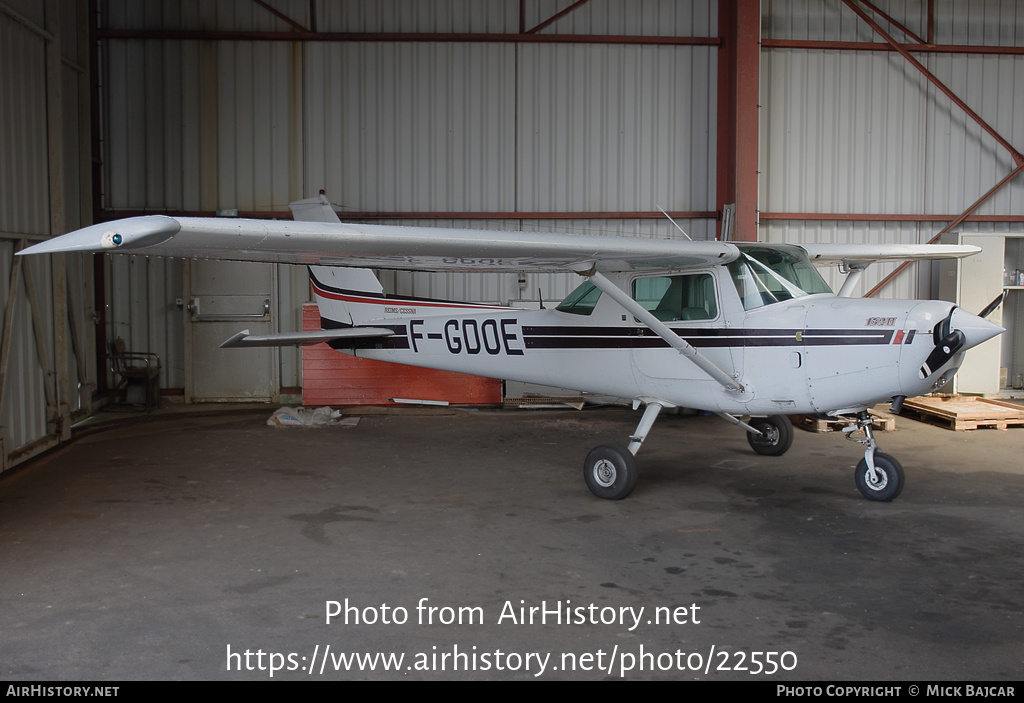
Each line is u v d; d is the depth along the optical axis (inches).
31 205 265.6
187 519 191.6
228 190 361.4
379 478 233.6
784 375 201.0
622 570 158.9
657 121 367.9
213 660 120.3
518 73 363.6
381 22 359.6
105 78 354.3
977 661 120.5
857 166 376.8
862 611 138.9
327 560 163.8
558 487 224.1
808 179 375.6
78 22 337.7
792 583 152.0
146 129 357.1
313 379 352.8
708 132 369.4
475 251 174.2
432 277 373.7
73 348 321.1
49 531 181.8
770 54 370.3
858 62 374.0
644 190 370.0
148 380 350.3
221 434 298.7
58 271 281.3
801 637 128.6
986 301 355.9
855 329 189.8
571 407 351.6
